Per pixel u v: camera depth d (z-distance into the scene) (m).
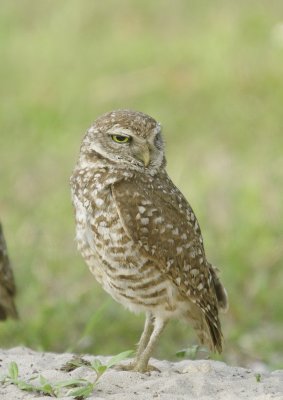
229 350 12.05
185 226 8.26
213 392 7.66
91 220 8.18
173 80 21.36
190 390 7.68
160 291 8.16
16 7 26.66
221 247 14.76
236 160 17.84
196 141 18.88
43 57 23.56
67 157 18.88
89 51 23.70
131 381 7.83
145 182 8.24
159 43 23.70
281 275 14.12
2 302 10.73
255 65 20.41
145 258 8.08
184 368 8.30
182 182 17.05
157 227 8.11
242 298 13.69
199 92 20.62
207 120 19.66
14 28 25.70
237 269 14.09
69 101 20.95
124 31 24.95
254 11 23.08
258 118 19.27
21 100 21.30
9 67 23.19
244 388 7.78
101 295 13.28
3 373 8.04
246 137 18.77
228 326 12.95
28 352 9.00
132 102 20.83
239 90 20.16
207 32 23.59
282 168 17.09
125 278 8.14
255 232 15.09
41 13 26.42
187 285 8.23
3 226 16.02
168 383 7.70
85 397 7.34
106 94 21.12
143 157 8.23
